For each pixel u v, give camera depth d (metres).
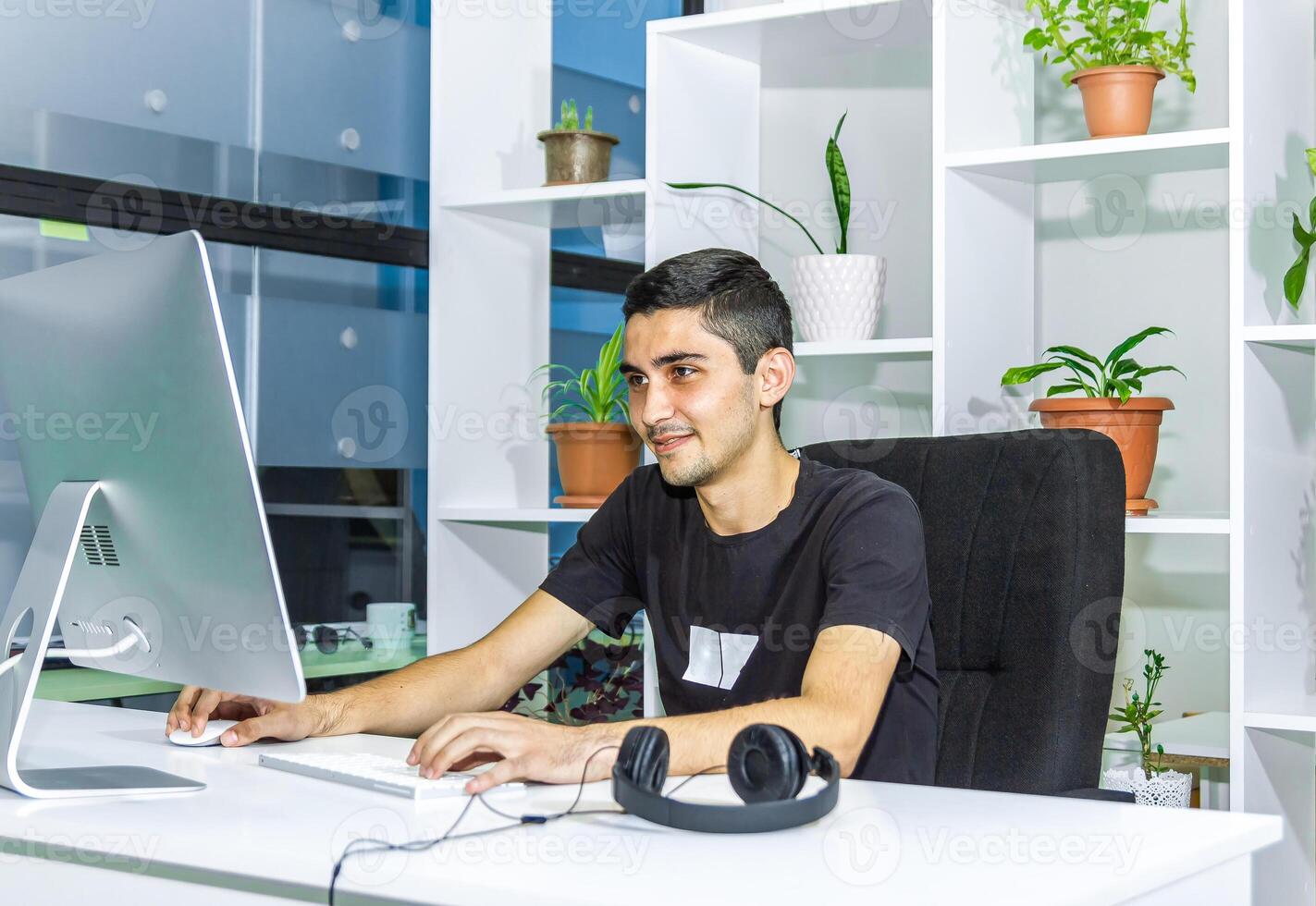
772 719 1.33
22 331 1.38
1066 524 1.70
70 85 2.41
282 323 2.76
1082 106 2.62
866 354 2.46
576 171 2.83
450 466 2.94
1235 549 2.05
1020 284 2.56
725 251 1.63
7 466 2.33
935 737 1.63
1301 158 2.29
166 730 1.55
